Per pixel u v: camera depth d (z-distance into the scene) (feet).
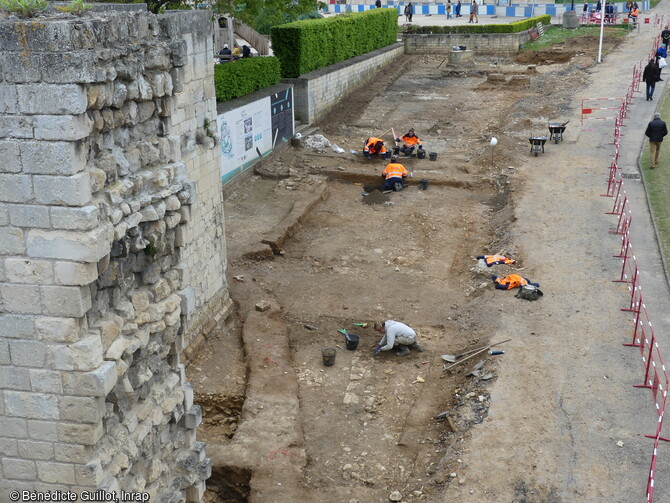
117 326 23.54
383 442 38.47
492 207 73.77
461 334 48.16
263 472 34.96
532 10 192.03
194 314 46.62
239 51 118.11
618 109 99.91
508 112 105.29
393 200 75.66
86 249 21.25
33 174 20.94
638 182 73.10
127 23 23.48
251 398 41.09
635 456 34.22
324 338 48.85
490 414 37.63
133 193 24.26
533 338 45.11
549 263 56.03
